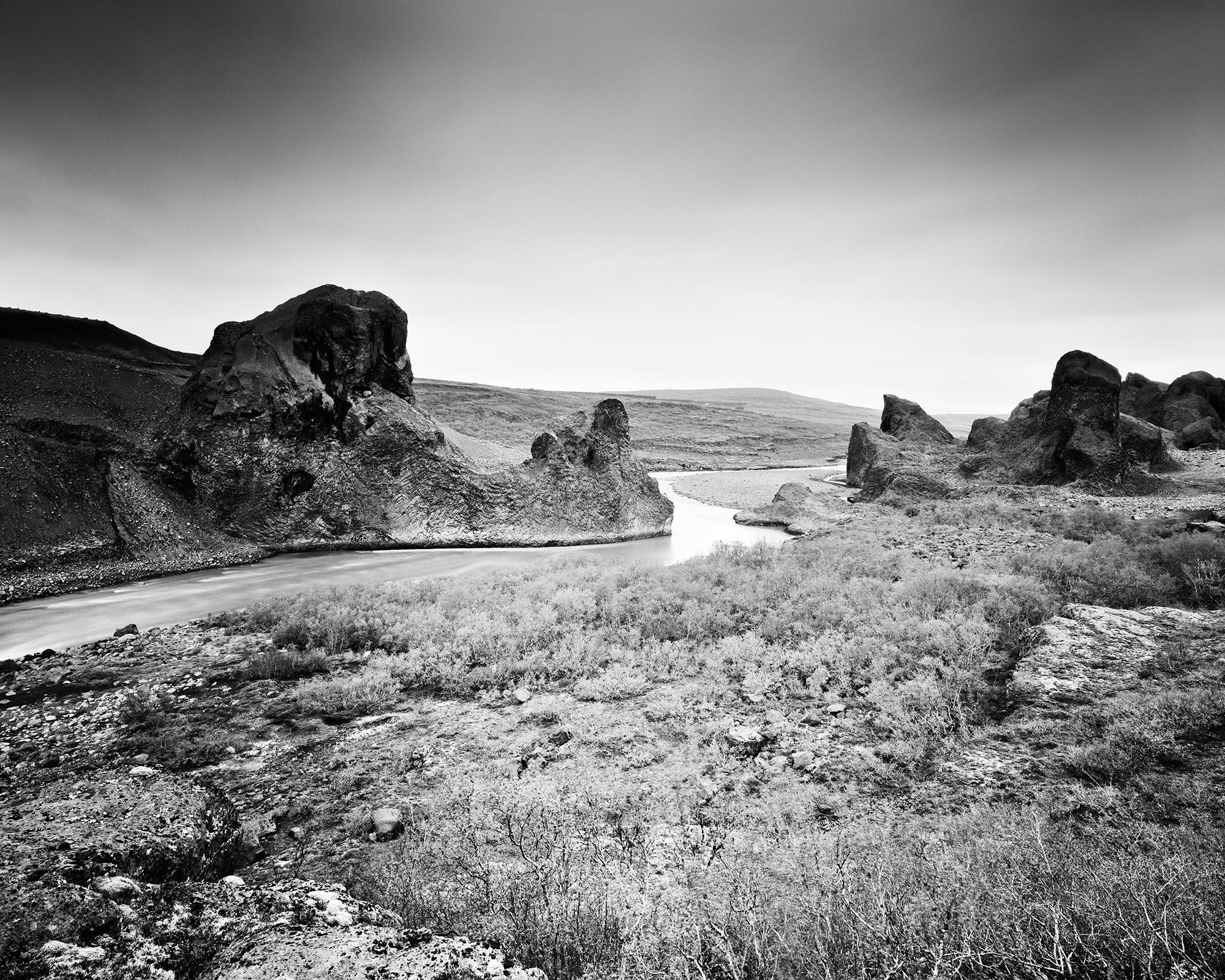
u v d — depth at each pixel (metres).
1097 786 5.47
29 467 20.81
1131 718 6.61
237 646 12.69
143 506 23.28
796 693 8.80
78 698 10.39
